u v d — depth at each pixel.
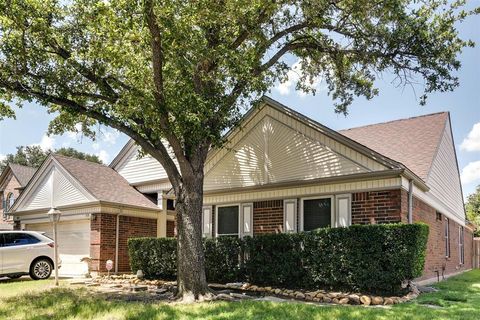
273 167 14.34
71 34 9.88
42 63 9.88
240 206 15.20
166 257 14.81
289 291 10.85
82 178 19.22
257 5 10.16
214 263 13.32
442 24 11.31
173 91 9.06
